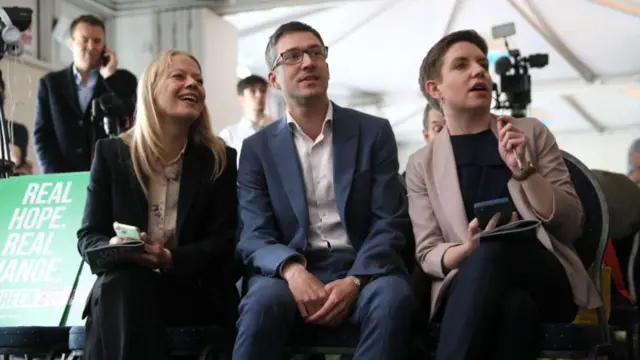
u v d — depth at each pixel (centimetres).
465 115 219
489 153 215
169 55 230
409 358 200
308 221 217
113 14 678
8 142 338
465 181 214
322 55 228
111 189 222
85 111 358
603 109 1048
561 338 179
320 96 223
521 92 476
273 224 220
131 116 350
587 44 825
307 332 199
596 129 1137
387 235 209
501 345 175
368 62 887
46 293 244
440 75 224
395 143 228
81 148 355
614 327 255
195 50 665
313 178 222
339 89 1000
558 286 188
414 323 200
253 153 228
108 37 680
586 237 216
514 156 198
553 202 196
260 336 187
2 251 255
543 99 1023
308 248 215
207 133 232
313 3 671
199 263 210
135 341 189
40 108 357
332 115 228
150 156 223
